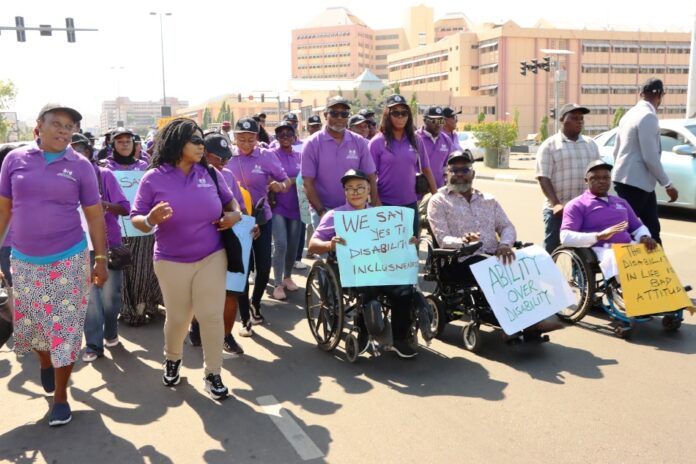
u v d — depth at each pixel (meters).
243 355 5.21
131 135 6.07
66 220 3.91
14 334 4.06
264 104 117.75
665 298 5.39
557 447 3.56
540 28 92.12
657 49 96.19
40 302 3.90
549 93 93.25
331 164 5.91
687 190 10.84
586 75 94.12
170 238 4.19
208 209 4.19
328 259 5.30
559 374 4.61
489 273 5.10
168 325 4.39
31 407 4.28
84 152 5.42
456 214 5.48
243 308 5.64
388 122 6.28
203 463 3.50
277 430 3.86
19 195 3.82
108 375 4.81
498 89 92.56
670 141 11.28
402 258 4.93
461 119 93.25
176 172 4.18
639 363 4.80
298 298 6.94
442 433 3.76
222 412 4.13
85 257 4.03
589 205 5.89
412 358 5.03
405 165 6.34
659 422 3.83
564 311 5.92
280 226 6.84
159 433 3.86
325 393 4.39
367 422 3.93
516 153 40.75
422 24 145.88
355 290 5.04
